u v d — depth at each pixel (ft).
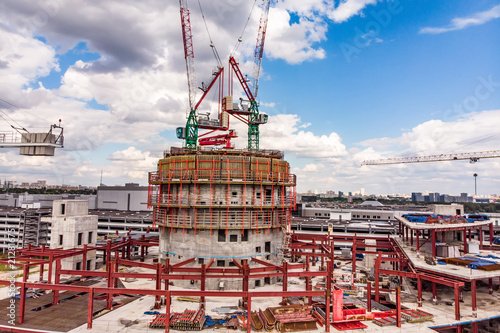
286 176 192.44
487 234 325.42
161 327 116.26
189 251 170.71
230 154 183.52
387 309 134.51
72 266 198.39
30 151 190.39
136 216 412.57
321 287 173.27
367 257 224.74
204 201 170.09
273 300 150.71
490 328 139.85
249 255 171.32
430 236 179.52
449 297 153.48
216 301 149.28
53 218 209.36
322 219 415.44
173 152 193.77
